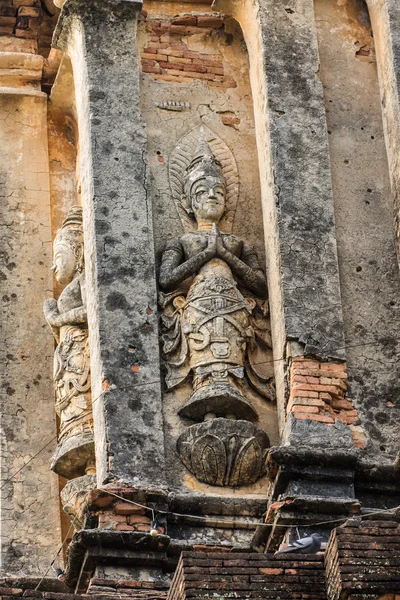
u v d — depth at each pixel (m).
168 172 34.44
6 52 37.88
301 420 31.52
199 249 33.47
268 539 30.41
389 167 34.44
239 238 33.97
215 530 31.22
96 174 33.41
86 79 34.34
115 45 34.75
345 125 34.75
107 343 32.00
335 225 33.56
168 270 33.12
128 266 32.78
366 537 26.48
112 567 30.08
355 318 32.91
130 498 30.62
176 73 35.53
